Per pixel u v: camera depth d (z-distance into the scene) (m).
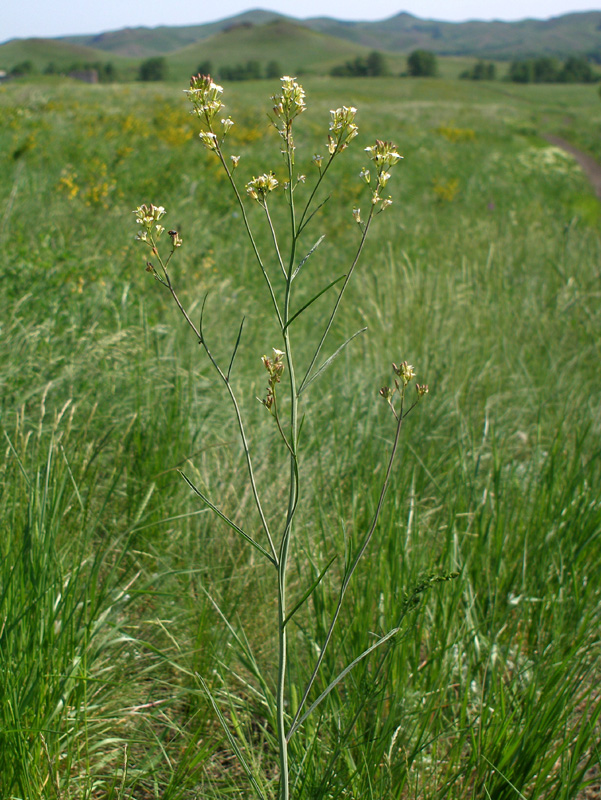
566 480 3.19
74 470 2.73
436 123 35.47
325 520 2.83
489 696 2.06
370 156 1.52
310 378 1.50
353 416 3.70
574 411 4.09
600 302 6.00
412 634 2.15
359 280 6.46
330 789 1.77
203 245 7.29
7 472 2.68
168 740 2.11
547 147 28.92
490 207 11.56
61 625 1.96
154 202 8.71
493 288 6.27
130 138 15.07
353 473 3.13
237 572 2.59
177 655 2.26
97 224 7.40
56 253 5.86
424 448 3.60
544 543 2.76
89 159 11.02
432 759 1.94
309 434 3.55
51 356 3.62
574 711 2.26
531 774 1.86
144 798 1.93
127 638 2.09
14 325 3.84
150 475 2.91
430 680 2.17
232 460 3.19
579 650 2.35
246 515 2.84
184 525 2.77
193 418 3.40
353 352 4.77
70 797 1.77
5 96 20.64
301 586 2.52
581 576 2.69
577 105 76.56
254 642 2.39
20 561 2.03
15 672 1.79
